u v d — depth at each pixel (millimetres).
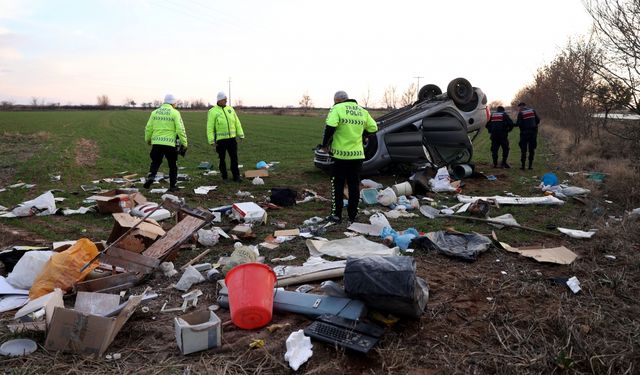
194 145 21828
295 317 4059
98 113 72938
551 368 3365
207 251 5848
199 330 3514
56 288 4422
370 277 3844
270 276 4051
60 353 3539
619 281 4781
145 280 5023
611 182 10312
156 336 3832
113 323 3598
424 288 4230
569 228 7121
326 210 8352
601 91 11695
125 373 3293
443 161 11688
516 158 16375
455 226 7199
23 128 35406
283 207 8578
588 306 4340
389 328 3889
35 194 9930
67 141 24047
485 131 33812
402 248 5988
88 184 11195
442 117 11609
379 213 7305
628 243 6141
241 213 7297
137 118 52969
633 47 10406
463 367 3406
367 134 7500
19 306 4406
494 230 6957
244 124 40062
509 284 4848
